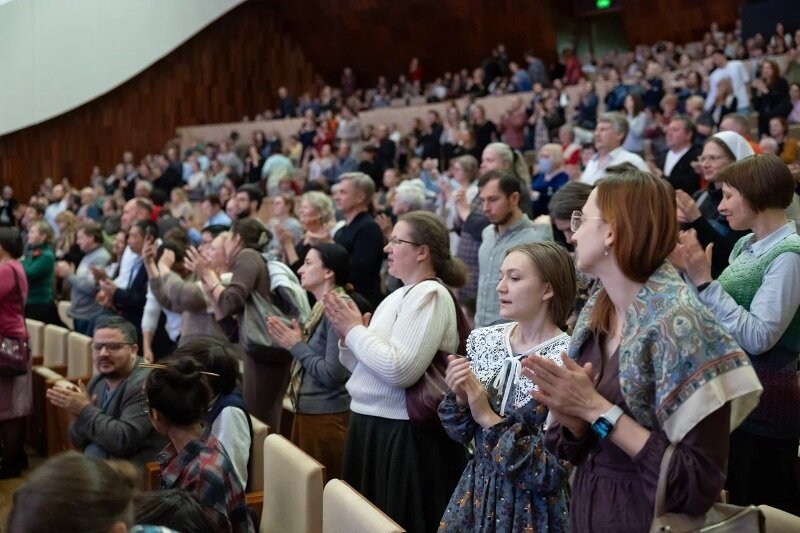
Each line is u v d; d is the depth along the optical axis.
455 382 1.99
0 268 4.49
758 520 1.41
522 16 16.03
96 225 6.48
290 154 13.92
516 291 2.08
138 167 15.69
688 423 1.35
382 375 2.52
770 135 7.89
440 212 6.73
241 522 2.26
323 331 3.20
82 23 15.21
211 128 16.58
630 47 16.33
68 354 5.24
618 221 1.48
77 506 1.18
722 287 2.22
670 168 4.29
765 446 2.24
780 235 2.27
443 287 2.62
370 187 4.26
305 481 2.43
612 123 4.26
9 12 14.55
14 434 4.65
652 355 1.41
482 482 2.01
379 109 14.97
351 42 17.84
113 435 3.09
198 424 2.38
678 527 1.37
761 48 11.53
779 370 2.20
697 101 7.65
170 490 2.05
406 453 2.59
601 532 1.48
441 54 17.19
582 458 1.57
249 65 17.80
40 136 15.41
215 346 2.83
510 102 13.36
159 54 16.09
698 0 15.27
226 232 4.27
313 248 3.30
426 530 2.60
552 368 1.46
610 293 1.54
